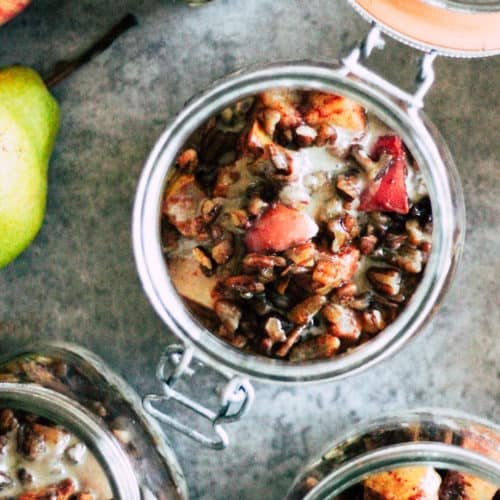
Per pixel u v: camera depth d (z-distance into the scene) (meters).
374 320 0.51
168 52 0.56
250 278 0.51
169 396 0.53
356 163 0.50
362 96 0.50
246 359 0.52
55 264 0.57
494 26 0.49
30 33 0.57
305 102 0.51
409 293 0.51
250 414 0.57
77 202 0.57
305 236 0.50
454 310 0.56
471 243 0.56
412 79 0.56
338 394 0.57
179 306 0.52
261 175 0.51
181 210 0.51
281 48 0.56
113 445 0.53
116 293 0.57
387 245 0.51
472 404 0.56
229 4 0.56
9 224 0.53
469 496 0.53
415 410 0.55
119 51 0.56
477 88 0.56
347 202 0.50
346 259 0.51
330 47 0.56
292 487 0.54
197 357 0.53
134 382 0.57
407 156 0.51
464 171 0.56
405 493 0.52
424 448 0.52
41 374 0.55
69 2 0.57
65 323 0.57
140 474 0.54
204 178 0.51
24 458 0.54
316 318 0.52
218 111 0.51
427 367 0.56
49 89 0.55
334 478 0.52
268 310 0.51
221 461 0.57
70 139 0.57
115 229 0.57
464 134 0.56
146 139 0.57
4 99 0.52
